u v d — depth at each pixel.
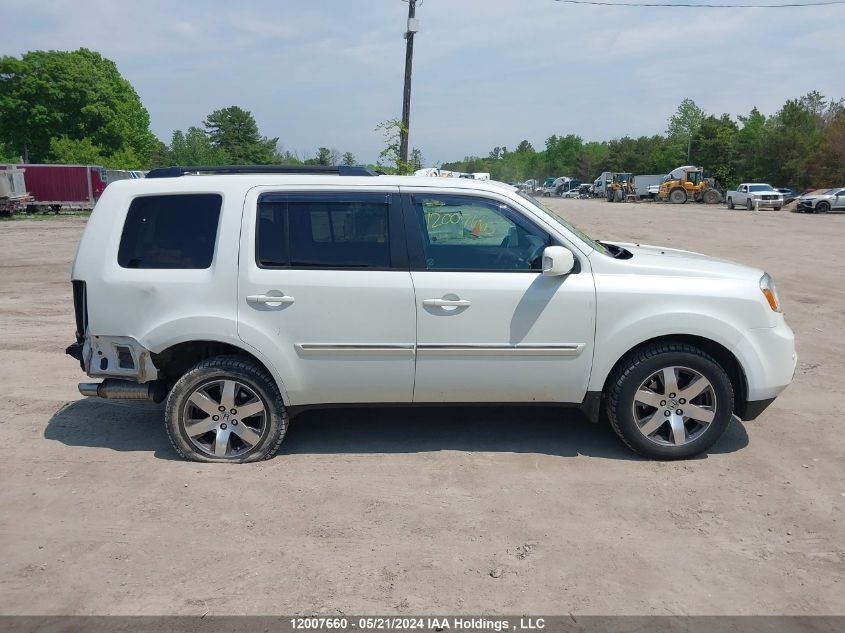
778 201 40.31
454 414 5.45
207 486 4.16
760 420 5.28
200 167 4.68
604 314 4.34
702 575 3.25
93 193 38.75
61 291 12.07
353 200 4.39
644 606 3.01
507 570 3.28
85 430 5.12
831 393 5.95
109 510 3.87
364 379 4.41
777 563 3.35
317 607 3.01
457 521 3.74
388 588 3.14
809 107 73.25
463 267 4.38
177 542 3.54
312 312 4.32
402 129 21.30
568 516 3.79
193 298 4.33
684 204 55.41
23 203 36.34
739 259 15.80
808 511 3.84
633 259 4.59
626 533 3.62
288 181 4.42
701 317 4.31
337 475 4.32
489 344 4.35
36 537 3.60
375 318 4.32
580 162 112.44
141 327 4.38
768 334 4.40
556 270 4.12
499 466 4.45
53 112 60.53
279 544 3.52
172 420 4.45
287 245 4.37
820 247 18.45
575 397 4.49
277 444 4.52
